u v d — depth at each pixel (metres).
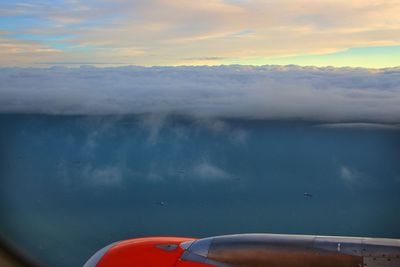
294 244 10.33
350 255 9.85
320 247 10.13
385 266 9.55
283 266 10.09
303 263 10.01
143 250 10.85
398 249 9.74
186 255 10.61
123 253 10.84
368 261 9.69
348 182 180.25
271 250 10.31
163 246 10.95
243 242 10.61
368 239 10.23
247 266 10.25
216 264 10.34
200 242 10.89
